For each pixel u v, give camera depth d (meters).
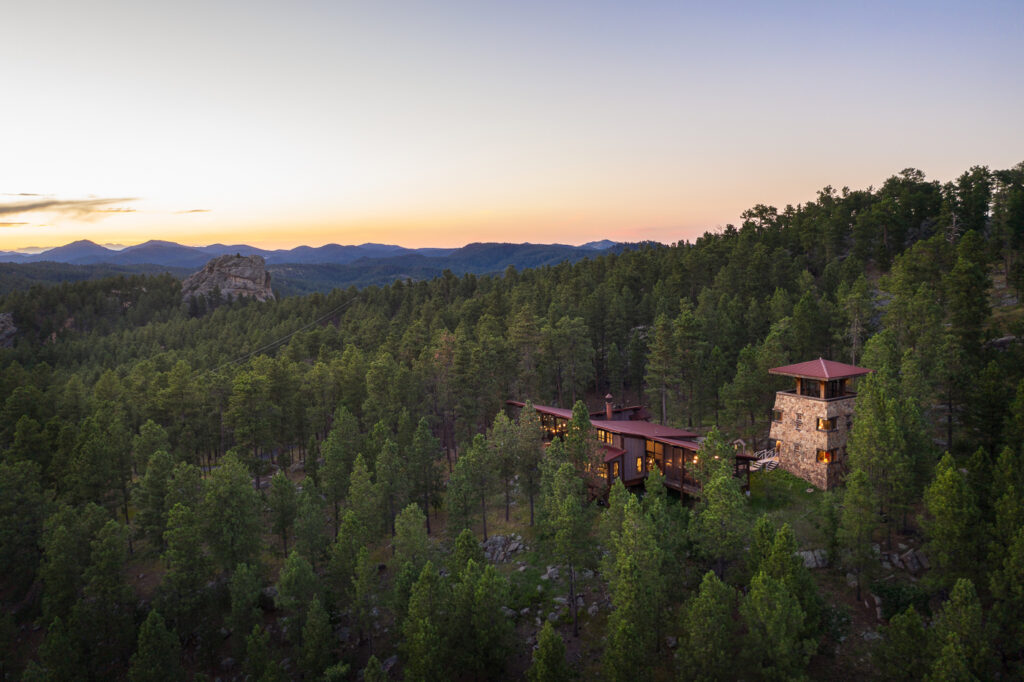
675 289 106.62
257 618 42.25
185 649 44.50
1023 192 90.69
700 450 43.78
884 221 106.19
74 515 45.88
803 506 48.16
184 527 44.03
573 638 40.03
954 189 114.44
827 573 40.97
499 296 118.81
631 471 55.62
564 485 43.31
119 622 41.78
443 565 45.75
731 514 37.59
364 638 43.25
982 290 60.00
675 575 36.94
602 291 107.81
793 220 131.00
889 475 41.28
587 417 51.31
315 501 53.03
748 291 97.25
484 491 50.81
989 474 38.66
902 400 47.56
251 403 68.50
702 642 31.48
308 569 42.16
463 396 72.44
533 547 49.91
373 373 73.12
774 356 60.56
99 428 60.50
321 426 76.69
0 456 60.44
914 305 59.75
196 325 165.50
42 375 96.31
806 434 52.53
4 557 47.59
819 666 34.38
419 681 33.72
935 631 30.50
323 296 180.62
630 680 31.73
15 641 46.25
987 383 45.00
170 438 72.25
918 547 41.56
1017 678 30.44
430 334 105.88
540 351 80.06
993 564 33.62
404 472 55.16
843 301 74.69
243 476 49.16
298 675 40.53
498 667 36.66
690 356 70.69
